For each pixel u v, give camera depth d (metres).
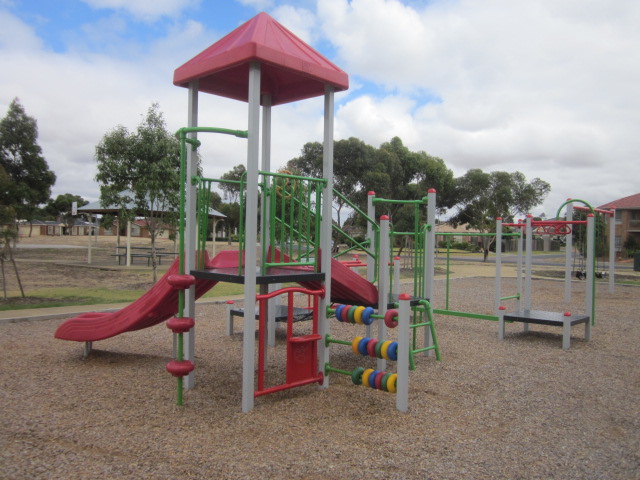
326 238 4.86
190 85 4.82
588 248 8.60
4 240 10.86
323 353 4.93
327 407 4.34
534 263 33.16
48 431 3.70
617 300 13.31
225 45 4.60
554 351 6.94
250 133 4.12
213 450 3.37
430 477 3.03
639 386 5.20
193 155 4.82
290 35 4.78
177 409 4.22
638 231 43.88
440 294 14.36
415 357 6.41
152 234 14.04
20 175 35.97
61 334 5.92
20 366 5.62
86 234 82.56
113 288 13.43
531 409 4.41
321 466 3.14
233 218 55.25
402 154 38.00
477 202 47.50
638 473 3.15
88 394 4.62
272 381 5.18
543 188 53.06
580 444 3.62
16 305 9.93
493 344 7.39
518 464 3.25
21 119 36.16
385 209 32.12
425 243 6.39
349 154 32.19
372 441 3.58
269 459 3.23
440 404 4.49
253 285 4.18
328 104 4.81
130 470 3.06
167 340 7.22
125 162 13.35
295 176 4.65
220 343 7.08
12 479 2.93
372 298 5.85
